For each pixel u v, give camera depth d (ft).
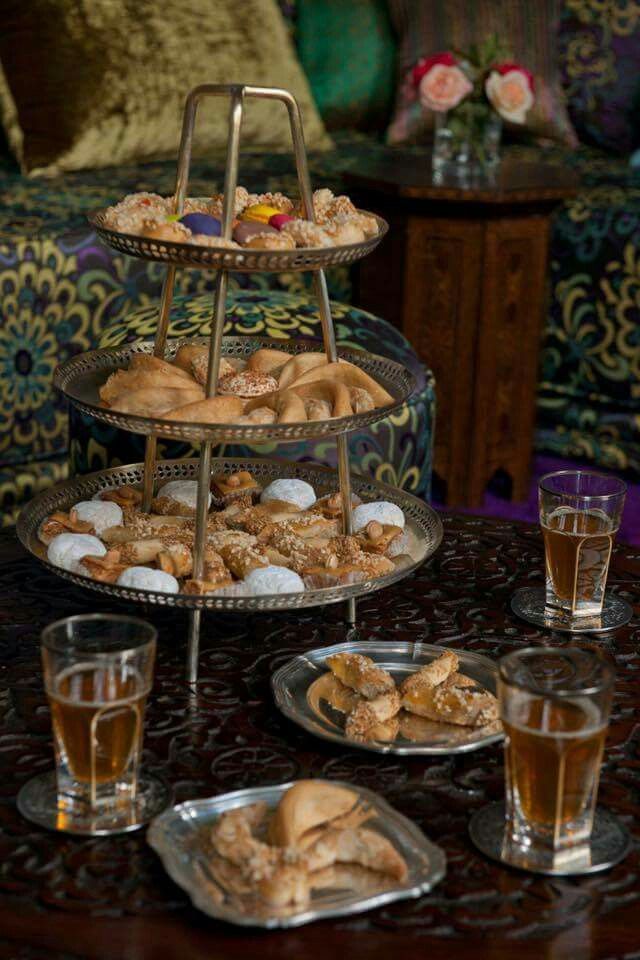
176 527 5.70
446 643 5.54
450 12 12.39
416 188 9.57
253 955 4.45
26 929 4.50
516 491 10.80
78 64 10.66
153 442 5.87
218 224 5.54
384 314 10.34
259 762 5.00
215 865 4.60
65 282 8.80
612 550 6.17
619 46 12.71
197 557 5.43
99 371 5.99
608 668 4.65
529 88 10.12
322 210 5.86
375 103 12.87
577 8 12.84
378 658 5.41
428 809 4.85
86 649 4.82
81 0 10.75
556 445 11.39
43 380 8.89
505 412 10.51
